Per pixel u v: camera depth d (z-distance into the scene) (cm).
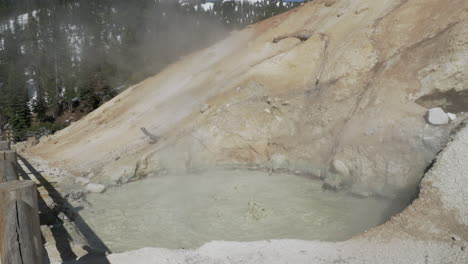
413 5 1619
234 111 1678
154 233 930
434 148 1102
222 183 1361
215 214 1048
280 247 714
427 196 805
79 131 2353
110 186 1341
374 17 1777
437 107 1245
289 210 1059
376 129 1285
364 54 1591
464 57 1240
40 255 361
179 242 877
